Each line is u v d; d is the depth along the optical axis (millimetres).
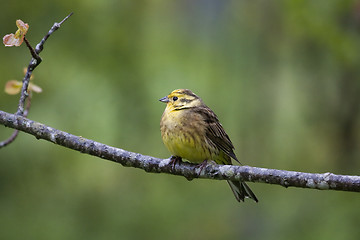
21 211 13094
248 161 14781
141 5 14469
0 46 13164
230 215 13961
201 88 14766
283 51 15008
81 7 13617
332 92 15070
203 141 8695
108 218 13328
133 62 13945
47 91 13469
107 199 13625
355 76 14758
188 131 8617
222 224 13742
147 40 14742
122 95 13719
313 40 14141
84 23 13648
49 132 7566
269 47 14961
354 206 13078
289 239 13141
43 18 13367
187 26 15812
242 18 15188
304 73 15086
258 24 14984
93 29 13750
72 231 12969
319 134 15094
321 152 14984
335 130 14945
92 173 13820
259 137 14859
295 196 14047
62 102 13516
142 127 13688
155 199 13766
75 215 13312
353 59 13859
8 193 13203
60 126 13266
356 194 13352
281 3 14594
